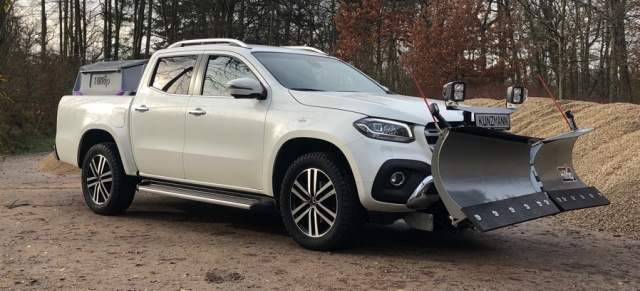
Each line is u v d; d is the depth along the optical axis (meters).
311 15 44.41
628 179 7.05
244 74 5.66
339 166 4.76
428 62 27.00
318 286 4.02
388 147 4.58
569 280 4.33
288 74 5.61
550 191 4.92
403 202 4.57
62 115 7.36
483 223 4.17
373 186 4.52
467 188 4.40
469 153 4.48
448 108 4.77
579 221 6.59
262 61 5.66
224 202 5.45
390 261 4.75
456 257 4.96
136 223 6.23
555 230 6.23
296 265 4.54
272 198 5.33
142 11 35.12
